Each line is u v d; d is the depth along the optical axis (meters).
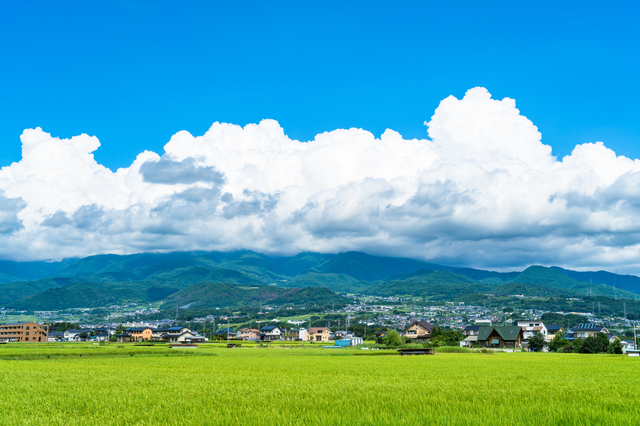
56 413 20.16
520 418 17.55
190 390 26.75
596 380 32.19
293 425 17.03
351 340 132.12
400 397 23.22
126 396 24.73
